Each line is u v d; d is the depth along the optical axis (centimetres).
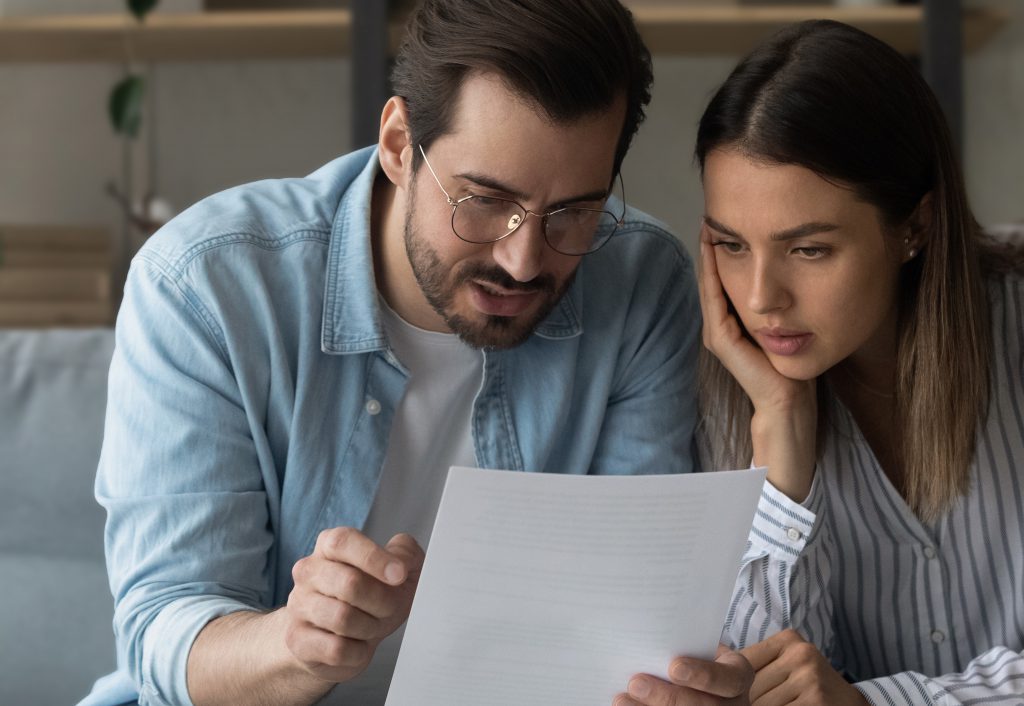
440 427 156
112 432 146
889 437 160
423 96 136
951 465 147
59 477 185
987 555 154
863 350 155
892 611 158
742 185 133
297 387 148
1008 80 335
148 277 146
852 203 133
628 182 347
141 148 358
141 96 341
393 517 155
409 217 140
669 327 166
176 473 140
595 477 106
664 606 114
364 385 151
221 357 145
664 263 168
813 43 136
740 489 111
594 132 130
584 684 117
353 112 325
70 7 340
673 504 109
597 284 163
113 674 151
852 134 131
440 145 133
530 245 132
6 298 330
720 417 161
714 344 153
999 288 156
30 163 360
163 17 334
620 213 169
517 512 105
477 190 131
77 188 360
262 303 146
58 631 184
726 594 117
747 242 136
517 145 128
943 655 158
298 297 149
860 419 160
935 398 147
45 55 355
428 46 136
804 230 132
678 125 347
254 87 357
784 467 151
